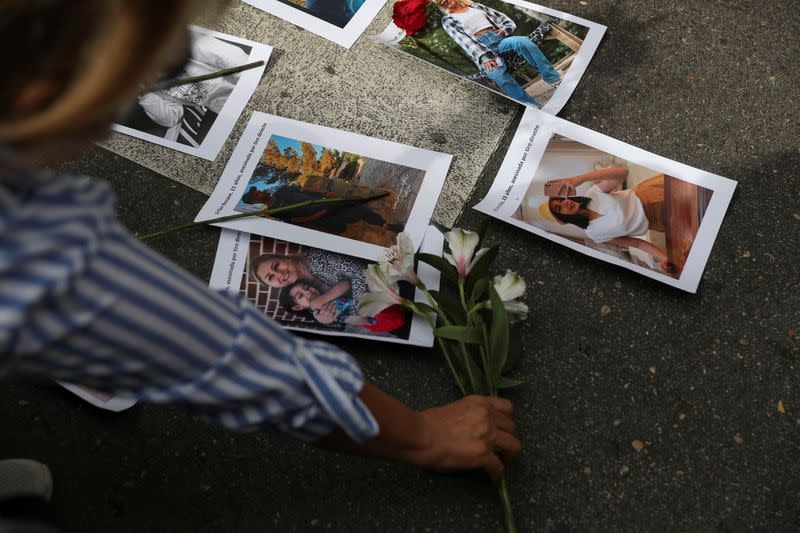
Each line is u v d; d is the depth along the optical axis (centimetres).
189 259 134
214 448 118
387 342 124
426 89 150
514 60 151
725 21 155
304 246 132
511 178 138
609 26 155
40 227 50
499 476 101
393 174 139
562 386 121
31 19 45
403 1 150
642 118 144
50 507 88
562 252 132
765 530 109
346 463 116
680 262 128
